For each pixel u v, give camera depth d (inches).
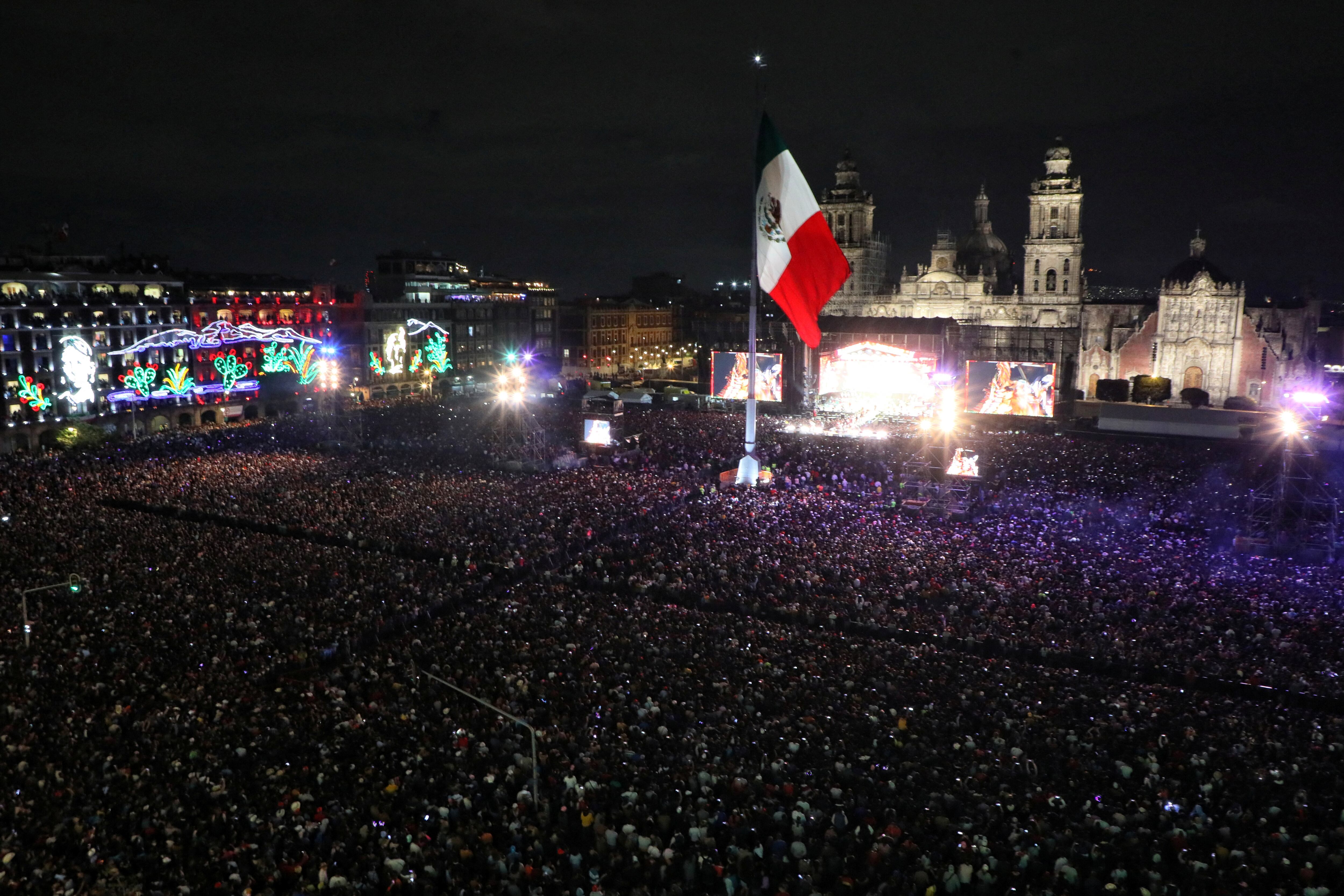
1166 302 5989.2
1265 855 1056.8
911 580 2150.6
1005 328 6338.6
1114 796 1211.9
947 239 7234.3
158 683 1557.6
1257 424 4517.7
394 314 6889.8
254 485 3270.2
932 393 5334.6
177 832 1099.3
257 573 2165.4
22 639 1737.2
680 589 2142.0
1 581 2076.8
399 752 1320.1
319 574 2178.9
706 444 4284.0
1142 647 1748.3
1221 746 1344.7
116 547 2363.4
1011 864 1042.1
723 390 5689.0
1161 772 1272.1
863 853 1075.9
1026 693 1533.0
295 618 1876.2
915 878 1005.8
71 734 1353.3
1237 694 1606.8
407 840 1096.2
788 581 2146.9
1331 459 3742.6
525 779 1242.6
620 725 1386.6
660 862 1048.2
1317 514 2790.4
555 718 1427.2
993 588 2089.1
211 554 2322.8
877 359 5457.7
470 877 1038.4
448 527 2664.9
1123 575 2208.4
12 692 1502.2
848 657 1678.2
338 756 1321.4
